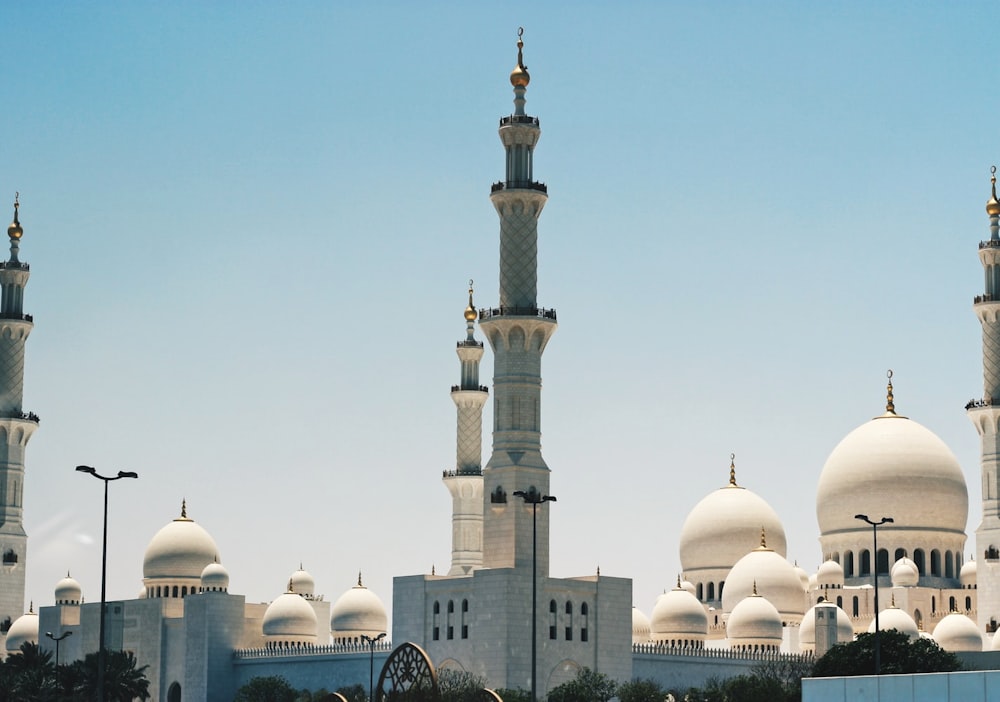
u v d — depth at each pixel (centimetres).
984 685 11525
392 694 15562
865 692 12425
